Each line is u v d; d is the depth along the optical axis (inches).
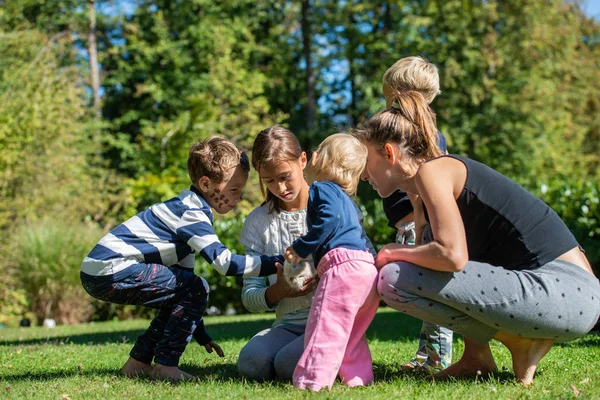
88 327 346.9
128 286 133.4
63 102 566.9
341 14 823.1
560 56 799.1
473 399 106.0
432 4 756.0
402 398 107.5
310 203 124.1
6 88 540.1
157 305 137.3
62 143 547.2
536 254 117.1
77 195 550.0
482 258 123.0
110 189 616.4
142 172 732.0
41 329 347.3
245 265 132.4
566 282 114.6
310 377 116.0
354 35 832.9
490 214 118.0
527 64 764.6
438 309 117.3
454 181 118.1
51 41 659.4
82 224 475.8
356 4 836.6
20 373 155.4
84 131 684.7
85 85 807.1
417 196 128.6
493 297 113.0
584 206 293.0
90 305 434.0
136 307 454.0
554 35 776.3
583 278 116.4
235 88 693.3
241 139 672.4
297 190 130.4
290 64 901.2
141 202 623.5
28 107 507.5
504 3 762.8
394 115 126.4
